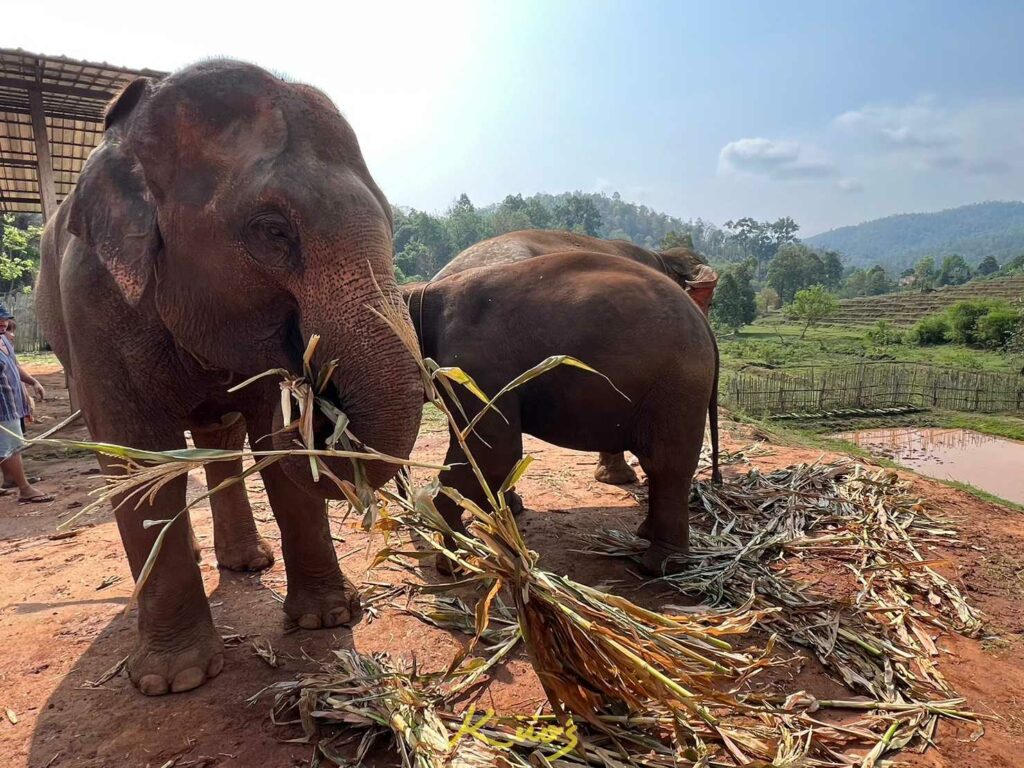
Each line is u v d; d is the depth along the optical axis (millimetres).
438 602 3604
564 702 2410
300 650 3160
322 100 2582
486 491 2297
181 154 2475
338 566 3512
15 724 2672
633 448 3957
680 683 2270
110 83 11461
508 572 2285
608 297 3734
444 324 3998
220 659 2973
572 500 5500
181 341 2721
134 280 2539
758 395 18812
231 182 2400
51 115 12672
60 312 3525
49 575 4160
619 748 2309
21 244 22188
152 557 2002
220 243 2445
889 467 6695
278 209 2344
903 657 3107
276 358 2604
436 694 2596
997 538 4730
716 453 4684
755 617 2670
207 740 2543
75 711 2742
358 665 2791
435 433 7633
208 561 4270
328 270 2328
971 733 2654
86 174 2736
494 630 3326
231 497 4086
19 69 10859
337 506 5148
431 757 2186
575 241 5723
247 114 2447
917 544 4523
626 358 3678
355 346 2311
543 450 7145
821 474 5699
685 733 2365
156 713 2707
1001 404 19719
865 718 2686
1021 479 11312
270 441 3299
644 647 2277
